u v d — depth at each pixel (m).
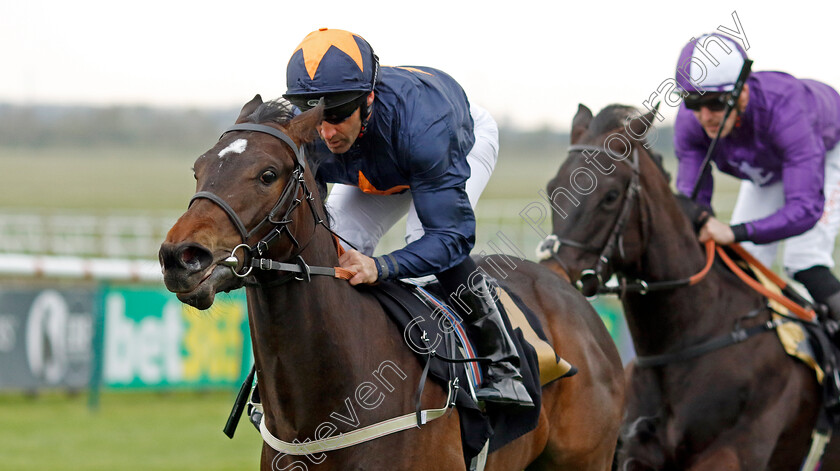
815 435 7.88
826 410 7.88
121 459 12.52
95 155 109.44
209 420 15.71
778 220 8.05
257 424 5.96
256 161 4.94
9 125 114.69
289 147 5.12
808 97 8.27
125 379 16.22
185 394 18.14
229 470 12.04
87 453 12.80
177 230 4.66
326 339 5.38
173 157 112.12
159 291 16.50
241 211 4.85
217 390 18.09
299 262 5.23
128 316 16.22
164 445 13.55
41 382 15.70
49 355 15.79
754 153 8.47
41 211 42.12
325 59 5.48
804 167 8.10
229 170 4.90
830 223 8.62
